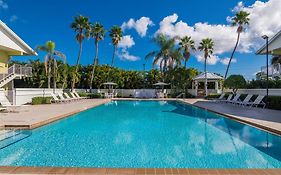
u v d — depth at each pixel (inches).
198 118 490.0
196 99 1084.5
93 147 257.8
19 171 159.2
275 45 679.7
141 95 1294.3
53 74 1133.7
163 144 272.5
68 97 919.0
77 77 1282.0
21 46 758.5
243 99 778.2
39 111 528.4
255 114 485.4
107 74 1344.7
